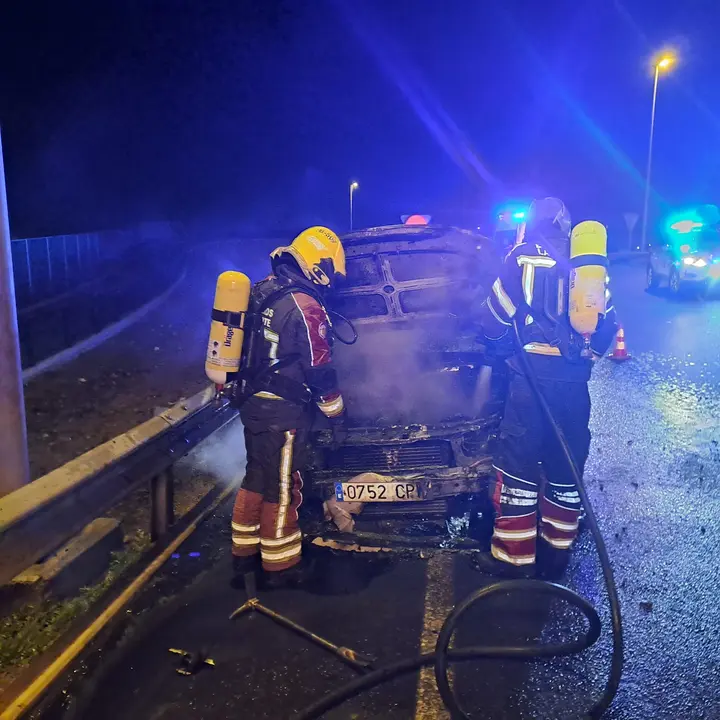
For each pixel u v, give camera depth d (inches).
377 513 178.9
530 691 120.3
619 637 117.8
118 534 178.9
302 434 160.6
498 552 162.9
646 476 224.1
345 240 207.3
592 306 147.6
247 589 155.9
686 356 399.9
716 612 144.1
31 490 128.8
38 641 137.6
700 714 114.9
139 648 135.5
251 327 157.3
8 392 170.7
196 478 236.5
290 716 115.4
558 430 142.2
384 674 122.8
